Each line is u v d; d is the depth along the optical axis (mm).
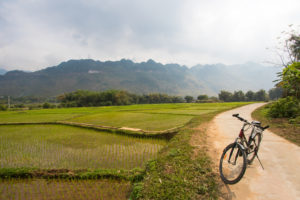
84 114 26969
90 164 6750
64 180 5051
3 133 13398
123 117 20531
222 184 3578
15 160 7469
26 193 4504
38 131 13914
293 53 14453
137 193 3605
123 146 8984
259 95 100312
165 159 5074
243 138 4141
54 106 79750
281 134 7059
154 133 10586
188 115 19203
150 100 113750
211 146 5992
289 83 11477
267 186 3398
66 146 9359
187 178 3883
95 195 4184
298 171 3918
